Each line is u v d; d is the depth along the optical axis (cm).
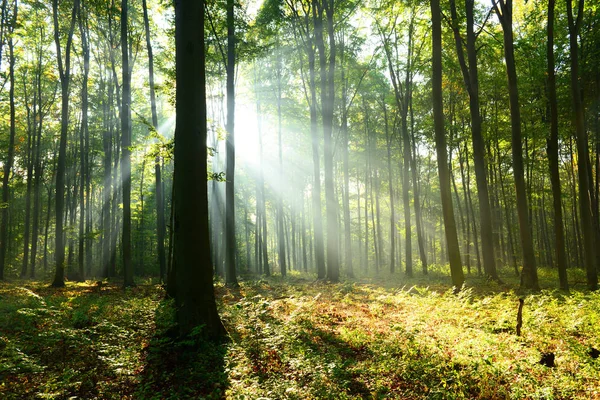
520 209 1527
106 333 857
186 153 845
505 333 867
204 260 848
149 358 716
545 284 1831
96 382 638
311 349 746
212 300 852
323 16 2414
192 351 760
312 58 2191
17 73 3177
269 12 2186
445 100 3033
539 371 643
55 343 798
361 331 882
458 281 1420
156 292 1689
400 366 661
